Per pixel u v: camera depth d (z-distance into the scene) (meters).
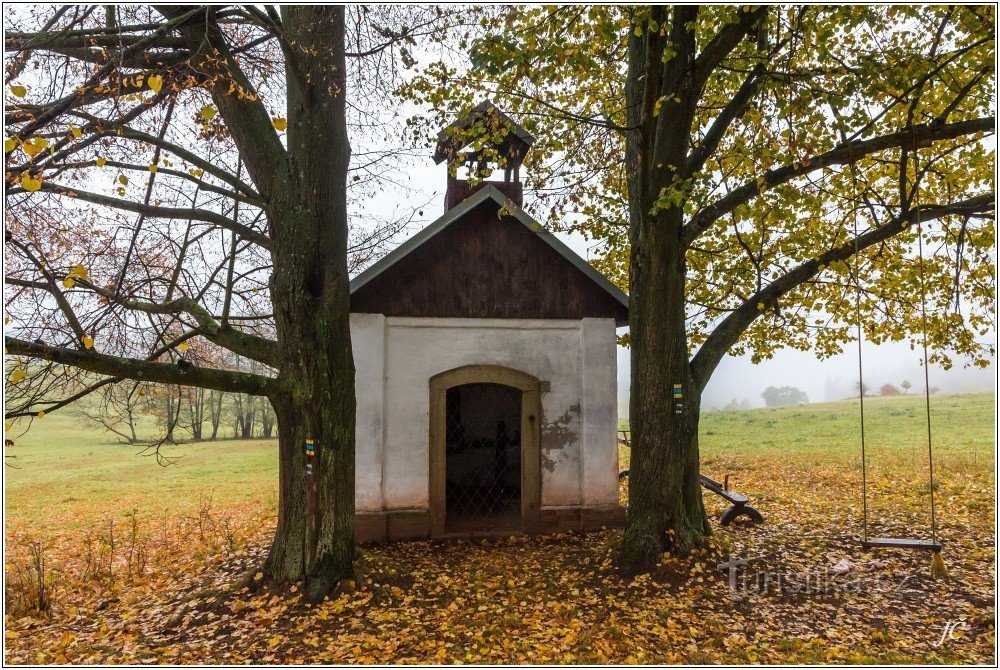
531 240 9.60
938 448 15.80
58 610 6.92
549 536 9.20
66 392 7.11
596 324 9.60
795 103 6.17
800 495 11.60
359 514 8.84
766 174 6.98
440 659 5.21
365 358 9.00
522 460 9.41
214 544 9.58
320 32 6.68
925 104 8.55
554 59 6.71
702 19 7.23
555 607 6.41
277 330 6.81
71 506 14.51
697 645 5.46
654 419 7.30
